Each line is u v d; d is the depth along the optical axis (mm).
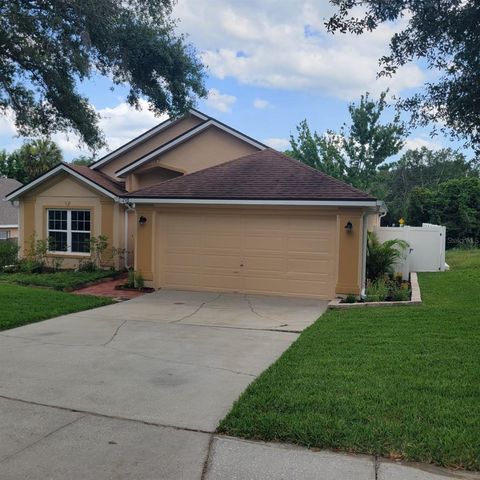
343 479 3742
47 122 13320
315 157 32344
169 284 14391
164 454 4148
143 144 20406
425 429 4402
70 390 5695
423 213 30188
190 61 13547
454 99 6605
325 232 12859
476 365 6238
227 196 12984
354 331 8422
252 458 4074
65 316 10375
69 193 18203
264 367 6648
